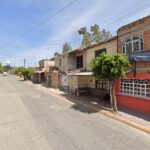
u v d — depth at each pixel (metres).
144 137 8.42
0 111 13.34
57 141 7.83
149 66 11.94
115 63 11.63
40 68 46.59
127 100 13.64
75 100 17.66
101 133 8.84
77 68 25.50
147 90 12.00
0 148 7.16
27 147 7.23
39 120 10.98
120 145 7.50
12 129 9.34
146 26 12.68
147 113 11.88
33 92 24.92
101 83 18.89
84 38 45.31
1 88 30.33
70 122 10.61
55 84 30.39
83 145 7.46
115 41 16.31
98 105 15.19
